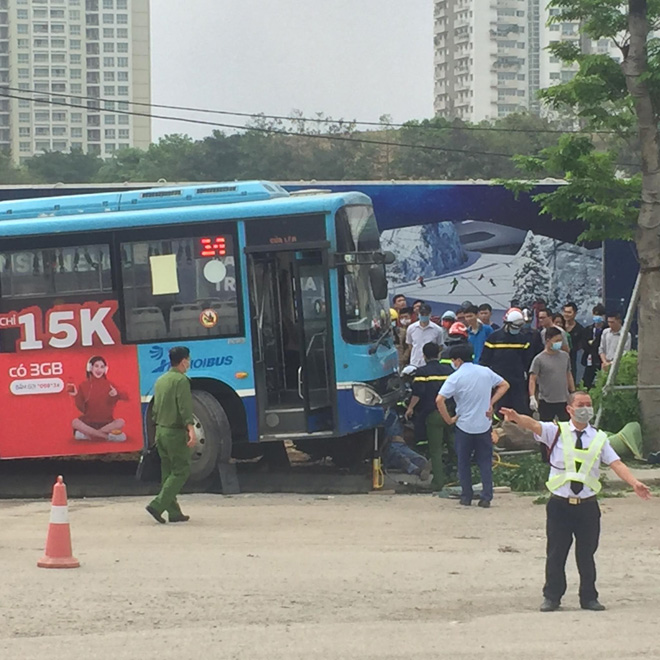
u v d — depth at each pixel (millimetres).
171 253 15844
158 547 11617
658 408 17219
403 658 7336
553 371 16109
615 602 9227
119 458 19281
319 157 74625
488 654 7430
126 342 15883
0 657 7418
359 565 10672
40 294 16047
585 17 17984
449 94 179625
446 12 179000
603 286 25281
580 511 8773
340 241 15508
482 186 25391
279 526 12867
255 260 15719
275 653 7484
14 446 16109
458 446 14250
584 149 18734
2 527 13086
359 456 17109
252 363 15656
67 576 10133
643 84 16906
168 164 81250
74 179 103125
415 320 20688
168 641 7844
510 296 25469
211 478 16094
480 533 12430
